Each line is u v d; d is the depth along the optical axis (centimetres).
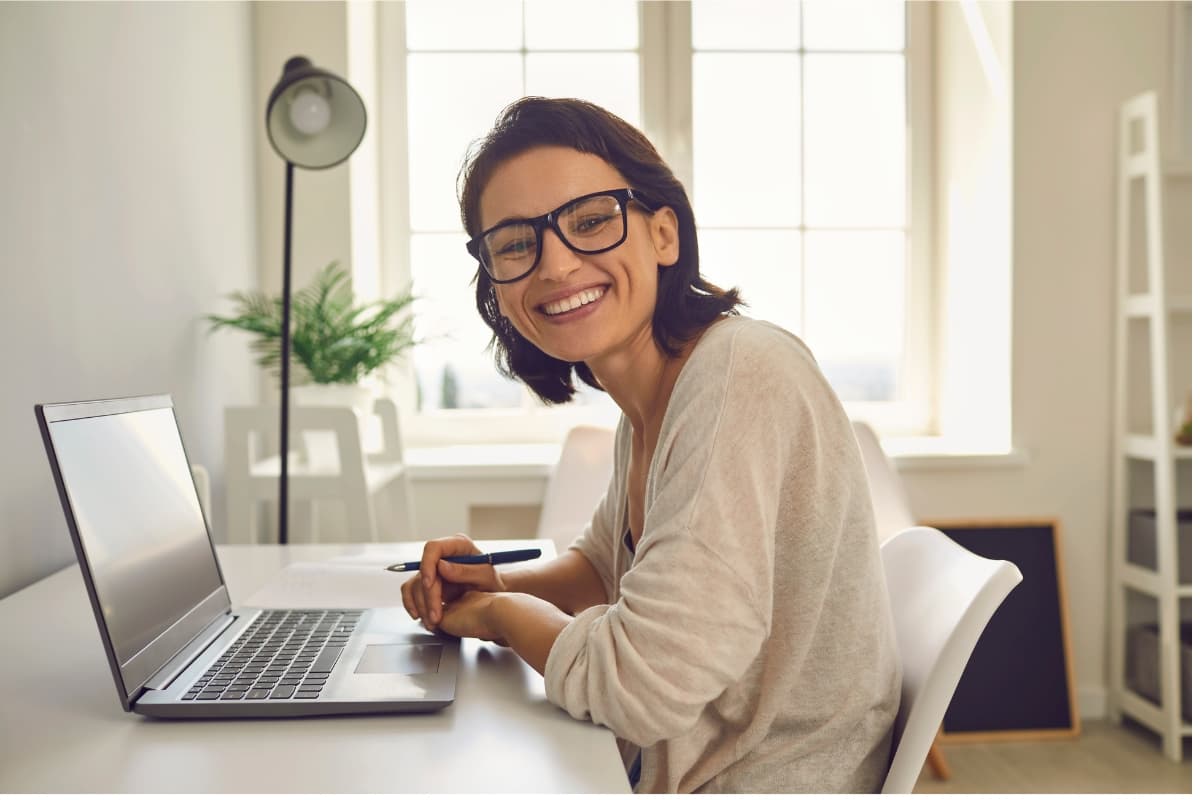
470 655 99
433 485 264
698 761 91
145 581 88
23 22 139
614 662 78
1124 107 270
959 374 303
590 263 95
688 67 306
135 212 183
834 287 315
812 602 89
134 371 181
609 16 306
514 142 95
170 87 204
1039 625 271
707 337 92
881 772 94
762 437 84
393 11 304
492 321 119
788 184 313
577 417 312
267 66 273
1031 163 273
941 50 310
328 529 269
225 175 243
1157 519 262
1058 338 276
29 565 137
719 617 78
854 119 313
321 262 275
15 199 135
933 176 314
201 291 222
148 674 84
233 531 215
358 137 215
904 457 272
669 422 88
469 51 306
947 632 93
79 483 80
